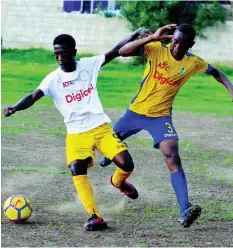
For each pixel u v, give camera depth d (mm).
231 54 47125
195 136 23531
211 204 13867
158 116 12477
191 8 47375
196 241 11008
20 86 37312
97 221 11586
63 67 11867
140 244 10711
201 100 35125
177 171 12000
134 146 21047
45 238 11031
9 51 47906
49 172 16828
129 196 13227
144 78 12430
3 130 23359
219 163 18719
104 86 39062
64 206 13508
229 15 48156
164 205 13734
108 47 48062
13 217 11953
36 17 48562
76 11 49156
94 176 16562
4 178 16000
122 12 47531
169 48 12242
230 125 26688
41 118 26938
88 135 11875
